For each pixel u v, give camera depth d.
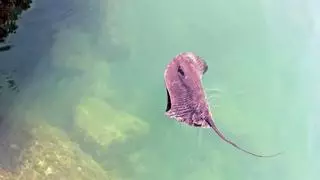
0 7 9.36
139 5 10.17
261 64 9.44
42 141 7.85
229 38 9.76
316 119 8.95
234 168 8.16
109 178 7.74
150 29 9.81
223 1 10.39
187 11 10.19
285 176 8.25
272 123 8.70
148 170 7.96
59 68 9.05
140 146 8.16
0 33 9.20
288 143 8.55
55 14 9.81
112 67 9.19
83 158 7.86
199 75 5.71
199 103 5.54
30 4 9.81
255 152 8.33
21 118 8.12
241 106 8.74
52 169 7.55
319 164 8.49
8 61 8.95
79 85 8.84
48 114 8.35
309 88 9.28
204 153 8.19
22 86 8.63
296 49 9.79
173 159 8.12
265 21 10.12
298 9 10.42
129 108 8.62
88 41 9.52
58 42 9.41
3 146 7.61
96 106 8.50
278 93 9.08
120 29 9.75
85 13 9.94
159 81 8.97
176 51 9.45
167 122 8.40
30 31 9.46
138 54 9.39
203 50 9.50
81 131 8.17
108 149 8.02
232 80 9.06
